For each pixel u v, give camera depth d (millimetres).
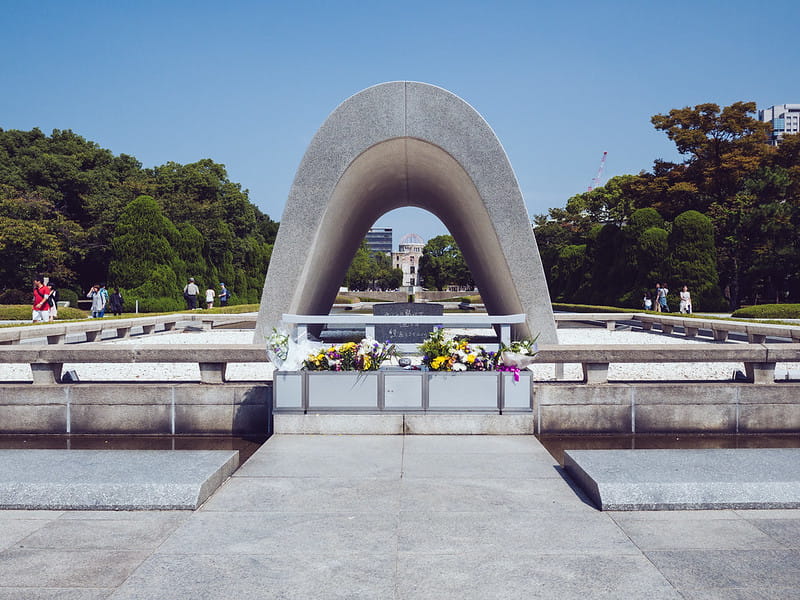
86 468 3645
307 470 3959
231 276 33281
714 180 29344
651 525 3027
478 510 3230
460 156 6645
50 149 33531
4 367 9047
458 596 2309
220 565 2578
